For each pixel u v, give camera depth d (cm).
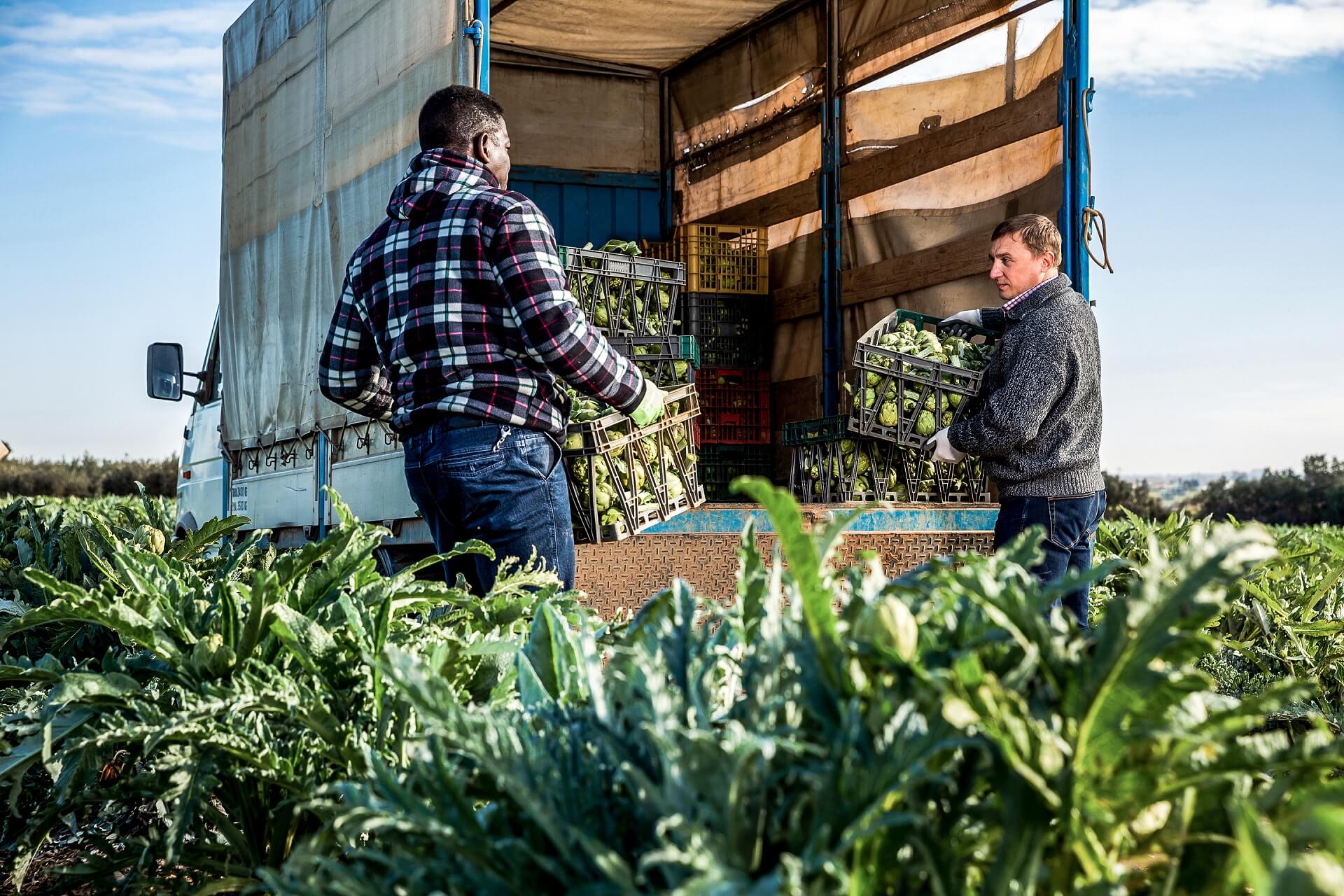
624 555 427
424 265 342
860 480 502
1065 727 100
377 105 459
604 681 127
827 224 666
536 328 334
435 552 446
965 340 539
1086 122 496
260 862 168
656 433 435
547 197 793
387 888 105
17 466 3158
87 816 215
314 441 526
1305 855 91
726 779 90
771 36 718
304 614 181
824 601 100
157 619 169
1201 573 96
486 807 119
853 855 92
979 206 564
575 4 693
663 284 529
